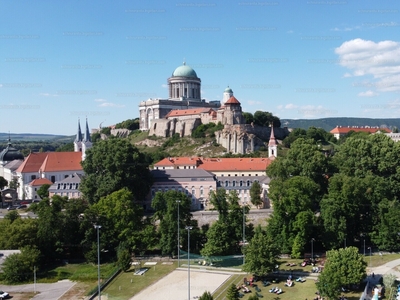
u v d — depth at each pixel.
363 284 120.19
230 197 158.00
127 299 115.94
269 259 124.00
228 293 105.69
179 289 121.38
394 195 190.38
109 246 153.00
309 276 127.44
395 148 196.75
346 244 152.62
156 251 159.12
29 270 134.38
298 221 144.75
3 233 148.50
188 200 159.75
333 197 157.12
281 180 190.12
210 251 141.12
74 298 117.69
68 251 155.75
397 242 150.25
